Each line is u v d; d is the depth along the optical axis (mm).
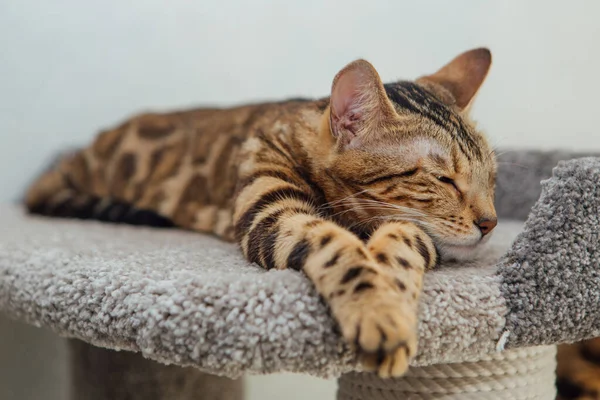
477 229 424
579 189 376
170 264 403
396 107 438
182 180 596
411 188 424
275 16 724
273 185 438
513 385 391
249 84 750
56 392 670
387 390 393
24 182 755
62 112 770
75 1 750
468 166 429
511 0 620
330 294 330
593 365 525
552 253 369
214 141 582
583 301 365
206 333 333
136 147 638
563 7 601
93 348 514
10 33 724
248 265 401
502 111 609
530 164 612
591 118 611
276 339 327
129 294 360
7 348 605
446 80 493
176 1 760
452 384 384
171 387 516
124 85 779
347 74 424
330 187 447
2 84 727
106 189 646
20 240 491
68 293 381
